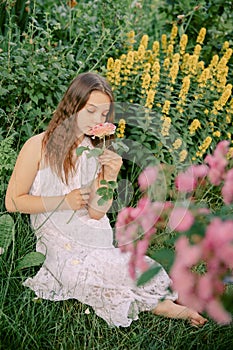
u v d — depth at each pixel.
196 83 3.76
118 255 2.57
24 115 3.30
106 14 4.00
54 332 2.48
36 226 2.69
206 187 3.37
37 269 2.78
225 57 3.79
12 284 2.61
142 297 2.56
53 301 2.54
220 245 1.60
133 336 2.45
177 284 1.72
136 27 4.42
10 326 2.37
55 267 2.58
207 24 4.25
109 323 2.50
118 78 3.46
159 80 3.72
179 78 3.72
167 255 1.72
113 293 2.53
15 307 2.46
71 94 2.58
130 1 4.27
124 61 3.73
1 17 3.89
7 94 3.36
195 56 3.62
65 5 4.45
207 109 3.62
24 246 2.74
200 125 3.64
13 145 3.36
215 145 3.60
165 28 4.39
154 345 2.40
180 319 2.56
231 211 1.94
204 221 1.84
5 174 3.03
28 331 2.42
